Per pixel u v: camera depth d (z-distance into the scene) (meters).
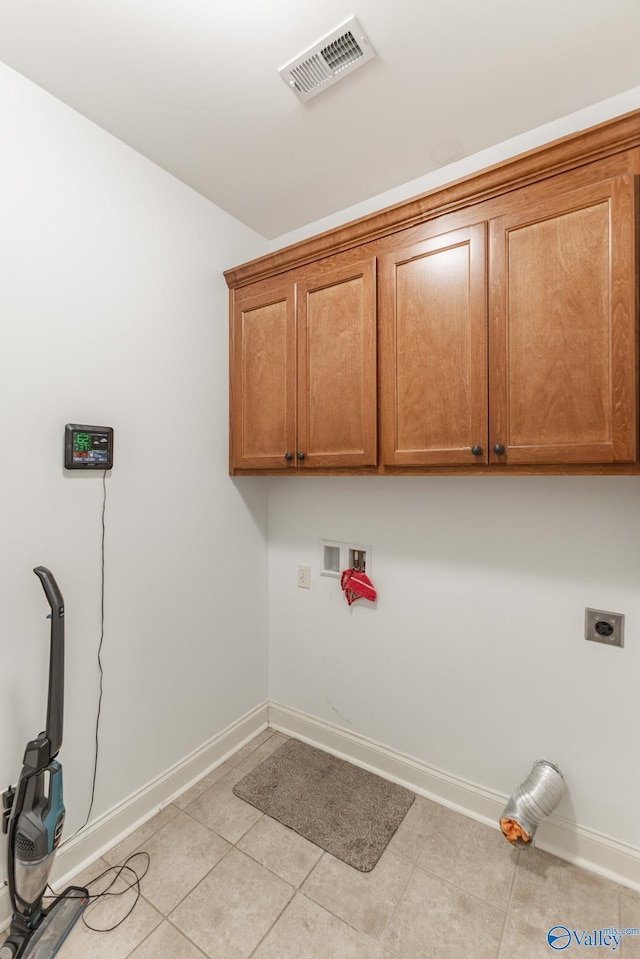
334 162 1.74
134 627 1.68
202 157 1.70
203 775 1.94
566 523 1.55
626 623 1.45
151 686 1.74
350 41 1.24
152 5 1.12
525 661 1.63
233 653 2.12
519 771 1.64
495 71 1.33
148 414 1.71
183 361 1.85
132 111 1.47
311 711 2.20
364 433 1.61
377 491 1.97
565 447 1.25
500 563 1.67
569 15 1.16
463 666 1.76
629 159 1.17
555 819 1.56
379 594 1.97
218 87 1.38
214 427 1.99
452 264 1.44
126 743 1.65
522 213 1.32
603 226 1.20
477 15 1.16
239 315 1.99
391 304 1.55
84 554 1.51
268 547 2.31
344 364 1.66
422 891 1.41
